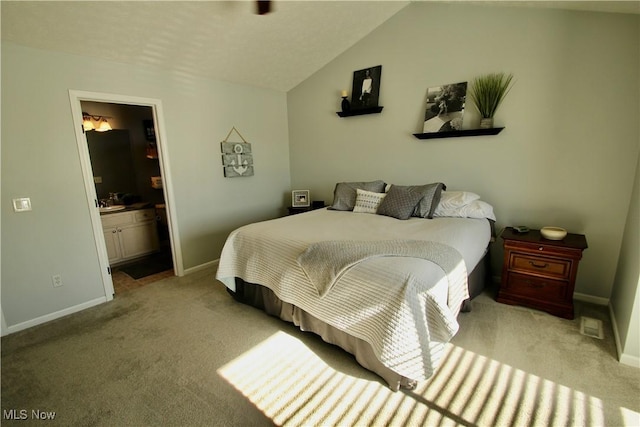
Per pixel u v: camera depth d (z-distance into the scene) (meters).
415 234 2.36
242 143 3.99
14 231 2.38
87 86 2.65
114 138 4.19
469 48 2.96
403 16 3.31
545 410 1.52
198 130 3.53
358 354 1.87
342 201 3.54
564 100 2.57
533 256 2.45
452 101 3.11
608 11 2.29
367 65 3.65
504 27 2.76
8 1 1.95
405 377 1.63
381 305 1.66
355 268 1.82
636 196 2.17
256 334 2.29
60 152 2.55
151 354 2.07
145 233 4.19
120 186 4.32
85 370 1.92
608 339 2.09
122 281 3.41
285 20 2.90
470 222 2.68
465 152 3.13
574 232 2.68
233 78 3.73
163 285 3.26
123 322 2.51
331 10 2.96
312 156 4.41
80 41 2.44
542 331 2.19
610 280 2.56
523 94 2.74
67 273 2.67
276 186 4.55
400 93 3.46
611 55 2.35
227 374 1.86
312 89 4.20
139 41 2.63
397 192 3.09
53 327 2.46
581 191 2.60
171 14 2.44
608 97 2.40
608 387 1.66
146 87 3.04
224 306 2.75
